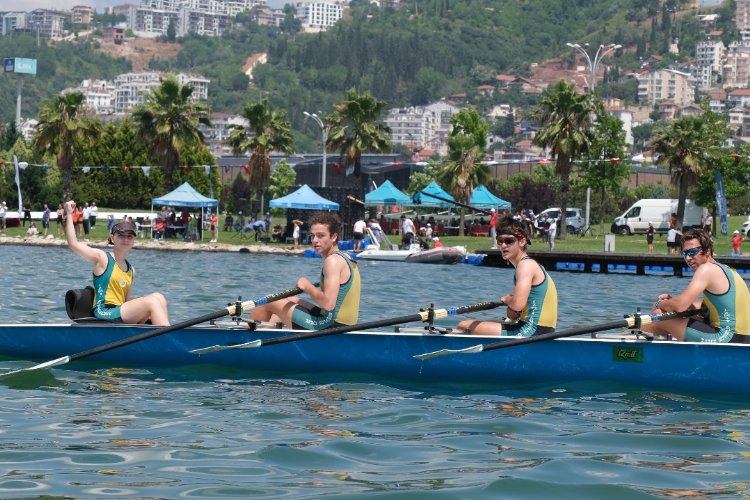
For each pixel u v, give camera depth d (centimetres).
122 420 1016
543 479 821
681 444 951
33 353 1336
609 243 4634
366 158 12862
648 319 1203
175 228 5700
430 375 1244
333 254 1275
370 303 2312
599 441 958
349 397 1149
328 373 1275
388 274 3525
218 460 868
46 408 1069
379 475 829
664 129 6116
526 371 1230
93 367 1306
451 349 1228
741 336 1201
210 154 9125
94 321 1323
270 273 3316
